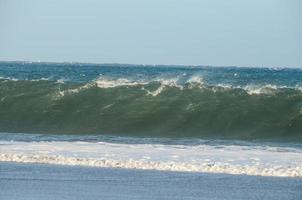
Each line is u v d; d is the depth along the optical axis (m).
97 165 64.88
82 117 107.31
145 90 111.81
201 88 110.81
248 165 64.31
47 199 51.84
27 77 165.38
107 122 104.94
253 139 93.38
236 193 54.41
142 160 66.19
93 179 58.91
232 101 107.00
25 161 66.56
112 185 56.59
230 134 98.81
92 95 111.44
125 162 65.12
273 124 101.25
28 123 107.00
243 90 109.19
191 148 75.62
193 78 119.38
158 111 106.38
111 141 83.62
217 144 82.19
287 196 53.50
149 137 93.00
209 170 62.81
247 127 101.75
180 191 54.84
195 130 101.88
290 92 107.50
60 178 59.12
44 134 95.69
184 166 63.81
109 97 110.81
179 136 95.81
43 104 110.69
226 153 71.75
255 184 57.56
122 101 109.44
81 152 70.62
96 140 84.62
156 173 61.59
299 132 99.56
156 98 109.44
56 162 66.06
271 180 59.19
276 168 63.06
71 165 65.00
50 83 115.88
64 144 77.25
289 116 102.62
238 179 59.44
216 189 55.50
